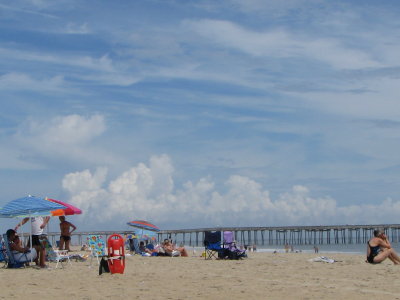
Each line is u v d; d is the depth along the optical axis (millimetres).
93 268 15867
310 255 26281
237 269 15352
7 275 13773
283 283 11492
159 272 14547
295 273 13773
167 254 24359
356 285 10992
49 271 14938
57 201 21219
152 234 30094
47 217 18734
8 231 15898
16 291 10633
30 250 16000
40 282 12109
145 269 15781
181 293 10086
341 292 9906
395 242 106188
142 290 10555
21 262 15859
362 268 15094
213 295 9781
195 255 28188
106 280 12344
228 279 12422
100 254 17422
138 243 27797
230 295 9758
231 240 21188
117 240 13805
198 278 12695
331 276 12867
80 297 9727
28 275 13719
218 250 21047
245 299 9297
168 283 11656
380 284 11117
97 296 9820
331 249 86562
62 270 15273
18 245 15914
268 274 13586
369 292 9891
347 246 100562
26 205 16188
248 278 12625
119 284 11578
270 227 104062
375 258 17266
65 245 21516
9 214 16641
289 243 106875
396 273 13367
